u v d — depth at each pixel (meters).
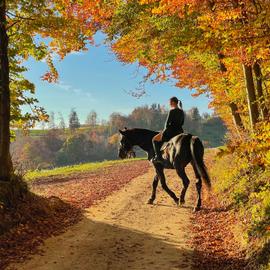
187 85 16.75
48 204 10.93
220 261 7.17
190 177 19.31
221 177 13.34
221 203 11.41
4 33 10.20
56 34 10.94
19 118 11.61
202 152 10.88
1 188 9.48
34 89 11.90
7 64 10.28
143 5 11.84
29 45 11.40
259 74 10.92
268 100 10.23
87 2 11.38
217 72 15.01
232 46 7.49
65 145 126.12
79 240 8.70
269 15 7.07
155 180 12.71
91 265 7.21
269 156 6.22
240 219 8.77
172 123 11.85
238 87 13.64
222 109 20.03
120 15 12.50
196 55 15.03
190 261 7.37
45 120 12.00
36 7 10.19
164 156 11.81
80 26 11.40
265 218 7.29
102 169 26.45
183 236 8.98
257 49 7.62
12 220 8.83
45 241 8.52
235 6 7.76
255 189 9.41
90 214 11.24
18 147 119.88
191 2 8.19
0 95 10.18
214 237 8.66
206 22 7.61
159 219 10.59
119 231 9.45
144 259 7.52
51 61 12.16
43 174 25.03
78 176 22.52
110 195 14.38
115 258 7.59
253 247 6.90
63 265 7.18
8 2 10.23
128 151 13.11
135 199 13.50
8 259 7.29
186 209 11.62
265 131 6.35
